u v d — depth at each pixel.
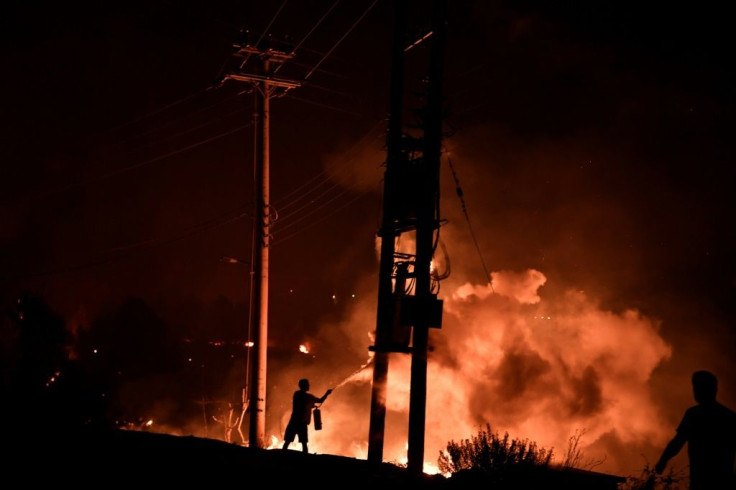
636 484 9.38
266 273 22.98
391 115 11.45
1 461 10.12
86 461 10.39
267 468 10.52
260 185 23.17
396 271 11.55
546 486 9.88
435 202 10.45
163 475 9.65
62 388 25.11
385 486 9.66
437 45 10.61
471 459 10.88
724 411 7.83
